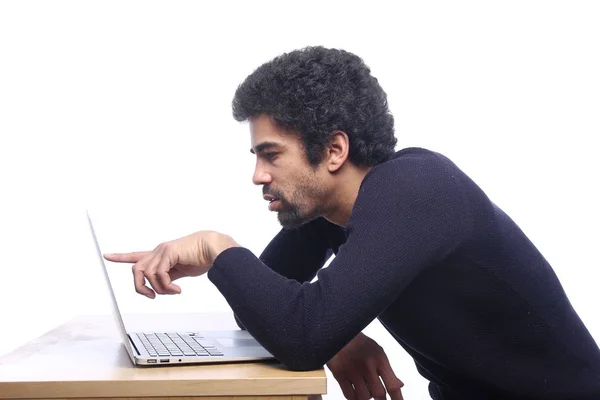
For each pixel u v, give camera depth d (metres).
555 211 3.20
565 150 3.20
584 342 1.44
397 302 1.37
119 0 3.35
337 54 1.44
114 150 3.36
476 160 3.24
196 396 1.05
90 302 3.31
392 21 3.28
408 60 3.27
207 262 1.30
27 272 3.30
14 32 3.36
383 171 1.29
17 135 3.34
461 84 3.25
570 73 3.20
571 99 3.20
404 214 1.22
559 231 3.20
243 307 1.18
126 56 3.36
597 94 3.18
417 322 1.38
